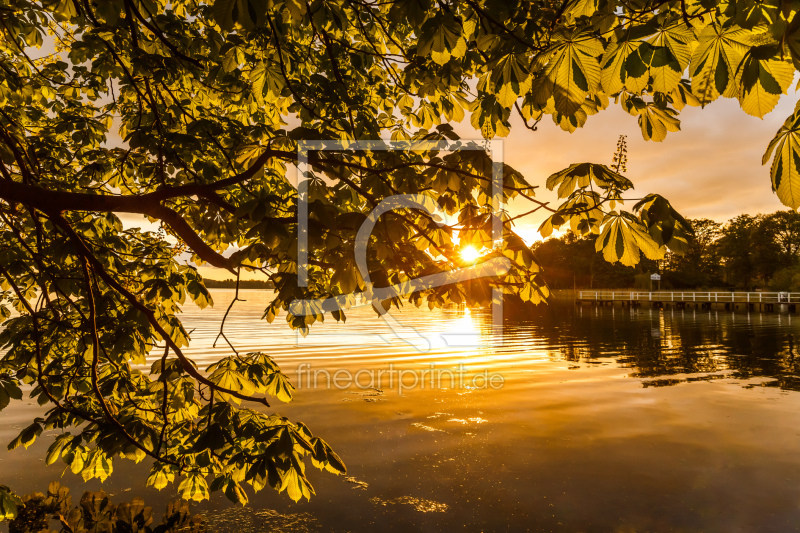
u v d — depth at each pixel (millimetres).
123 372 3520
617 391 18047
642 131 2295
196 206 4367
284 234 1824
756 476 10328
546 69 1519
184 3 4867
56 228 3682
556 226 2018
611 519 8656
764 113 1331
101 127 4582
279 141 2750
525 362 24594
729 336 35406
